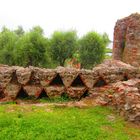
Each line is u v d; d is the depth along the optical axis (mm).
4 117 11461
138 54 20719
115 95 13133
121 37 22750
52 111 12805
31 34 48000
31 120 11211
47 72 15977
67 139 9695
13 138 9633
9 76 15930
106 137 10031
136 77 16156
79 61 49250
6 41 51312
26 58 47062
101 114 12477
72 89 15922
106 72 16125
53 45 48406
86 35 49219
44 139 9617
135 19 20828
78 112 12688
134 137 10305
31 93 15859
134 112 11711
